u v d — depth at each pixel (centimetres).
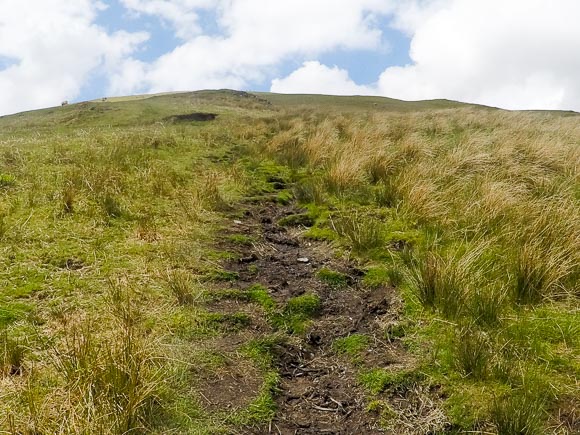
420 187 641
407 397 334
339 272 510
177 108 3066
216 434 292
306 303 446
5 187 655
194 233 587
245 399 328
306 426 317
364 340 395
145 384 293
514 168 738
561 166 791
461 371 342
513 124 1404
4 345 340
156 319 395
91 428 259
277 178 908
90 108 3128
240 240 591
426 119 1683
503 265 462
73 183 674
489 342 362
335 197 745
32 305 399
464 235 549
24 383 304
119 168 807
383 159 851
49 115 3528
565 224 496
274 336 400
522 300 416
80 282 441
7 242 501
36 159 825
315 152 1029
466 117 1672
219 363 358
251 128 1592
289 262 549
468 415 307
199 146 1177
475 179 713
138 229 566
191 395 319
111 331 366
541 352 352
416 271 471
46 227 545
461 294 409
